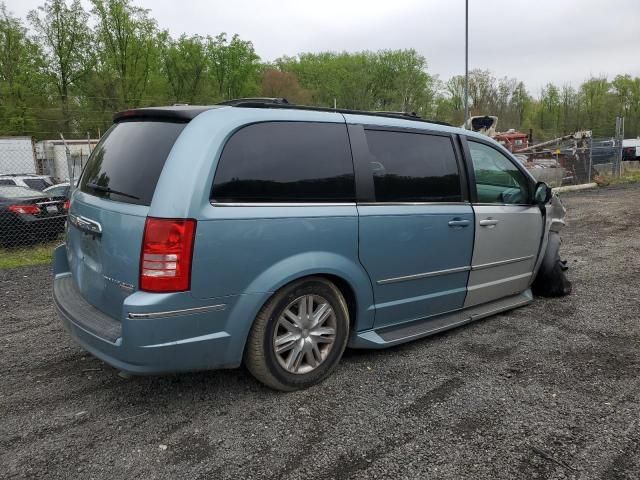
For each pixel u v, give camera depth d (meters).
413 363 3.85
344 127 3.56
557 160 19.69
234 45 50.34
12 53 36.97
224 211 2.93
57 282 3.80
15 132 36.12
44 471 2.62
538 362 3.88
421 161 3.97
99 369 3.81
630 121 60.69
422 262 3.92
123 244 2.90
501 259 4.63
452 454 2.74
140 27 40.94
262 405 3.24
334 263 3.38
